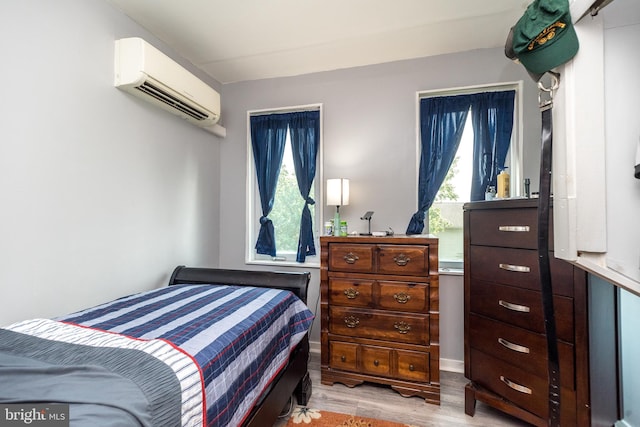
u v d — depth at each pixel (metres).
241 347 1.15
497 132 2.23
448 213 2.39
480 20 1.97
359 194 2.53
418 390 1.89
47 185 1.42
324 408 1.81
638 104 0.49
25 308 1.33
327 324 2.08
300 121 2.70
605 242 0.51
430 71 2.39
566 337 1.36
